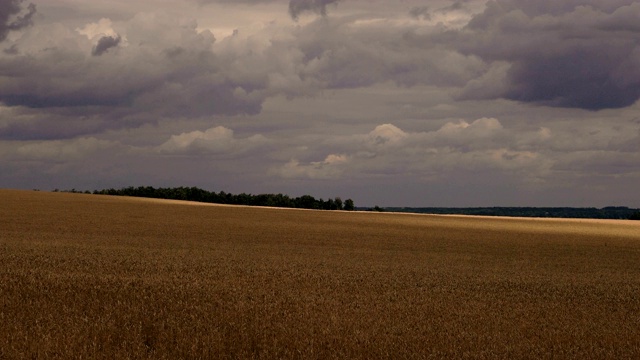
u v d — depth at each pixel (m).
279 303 15.26
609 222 103.00
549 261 38.44
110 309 13.40
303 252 37.38
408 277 24.64
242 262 27.59
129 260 25.20
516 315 16.14
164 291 15.73
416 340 12.41
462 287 21.91
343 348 11.50
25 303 13.61
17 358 10.12
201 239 44.03
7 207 64.56
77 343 10.98
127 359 10.31
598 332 14.11
